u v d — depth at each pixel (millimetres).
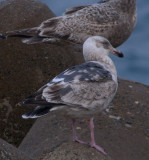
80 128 12875
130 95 14336
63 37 15031
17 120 15633
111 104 13859
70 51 16047
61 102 10242
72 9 15555
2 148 10398
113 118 13344
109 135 12695
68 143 10953
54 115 13594
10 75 15672
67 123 13164
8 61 15680
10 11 16062
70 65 15867
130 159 12125
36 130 13289
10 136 15633
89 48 11688
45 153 11008
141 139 12773
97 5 15336
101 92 10672
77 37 15000
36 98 10195
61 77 10547
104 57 11609
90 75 10703
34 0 16562
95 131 12773
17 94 15641
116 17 15000
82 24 14969
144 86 15328
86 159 10484
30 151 12531
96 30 14922
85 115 10766
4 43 15672
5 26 15859
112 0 15430
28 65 15727
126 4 15211
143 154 12375
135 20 15516
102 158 10609
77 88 10438
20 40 15711
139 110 13766
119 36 15242
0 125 15617
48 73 15758
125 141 12617
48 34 15023
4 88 15641
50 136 12781
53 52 15852
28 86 15664
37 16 16062
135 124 13242
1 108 15602
